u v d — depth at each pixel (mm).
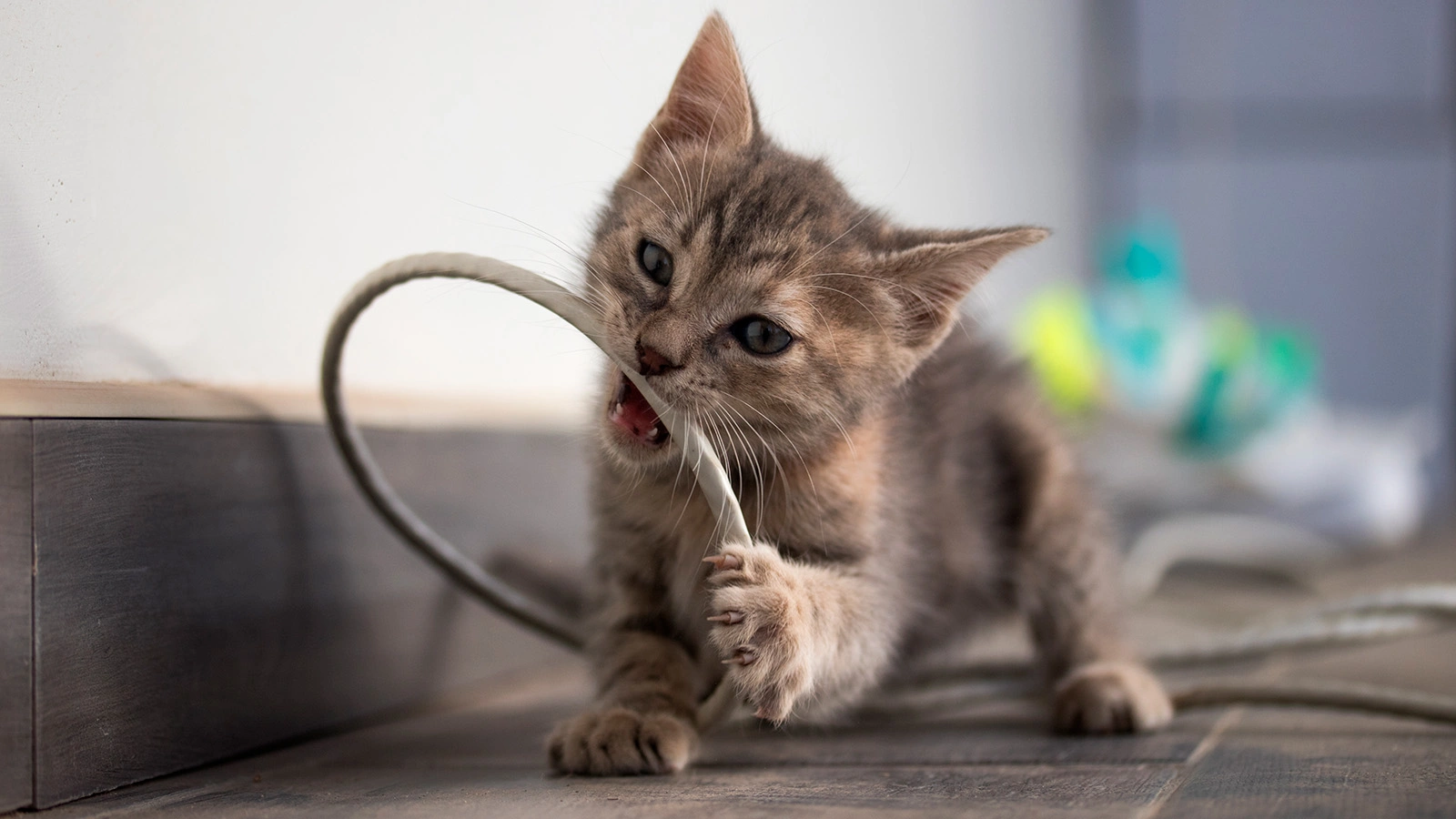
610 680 432
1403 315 1295
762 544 406
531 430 532
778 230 445
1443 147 1273
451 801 370
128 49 405
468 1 508
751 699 391
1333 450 985
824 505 441
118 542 387
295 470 437
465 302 523
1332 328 1312
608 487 453
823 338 444
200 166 424
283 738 431
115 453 387
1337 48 1297
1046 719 477
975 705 503
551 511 543
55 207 388
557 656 544
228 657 415
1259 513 890
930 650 506
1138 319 892
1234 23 1320
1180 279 1165
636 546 449
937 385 518
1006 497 523
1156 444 856
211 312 427
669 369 430
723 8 576
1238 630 578
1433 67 1274
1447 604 495
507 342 548
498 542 515
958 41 937
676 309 435
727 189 450
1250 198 1325
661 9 604
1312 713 460
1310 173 1308
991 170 1015
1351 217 1301
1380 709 440
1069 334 809
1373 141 1291
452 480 493
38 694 370
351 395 464
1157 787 374
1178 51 1334
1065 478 527
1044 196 1164
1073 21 1267
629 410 433
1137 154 1348
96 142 398
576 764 398
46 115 386
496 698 504
